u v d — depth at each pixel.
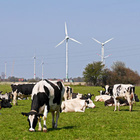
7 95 29.94
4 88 70.75
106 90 31.92
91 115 23.06
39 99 15.21
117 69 132.62
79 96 34.88
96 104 35.12
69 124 18.50
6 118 21.52
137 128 16.97
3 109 28.23
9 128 17.19
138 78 131.00
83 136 14.73
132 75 130.75
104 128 16.98
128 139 14.02
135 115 22.95
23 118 21.56
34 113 14.75
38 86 15.40
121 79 129.50
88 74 126.50
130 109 26.02
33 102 15.16
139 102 38.97
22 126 17.78
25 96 33.84
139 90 71.94
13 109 28.36
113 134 15.27
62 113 24.53
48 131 15.80
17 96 33.72
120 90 26.31
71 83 115.75
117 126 17.62
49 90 15.59
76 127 17.30
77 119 20.72
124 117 21.66
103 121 19.69
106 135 15.02
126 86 26.08
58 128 16.86
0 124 18.50
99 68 125.06
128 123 18.75
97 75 124.94
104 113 24.44
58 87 16.48
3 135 15.02
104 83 129.00
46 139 13.95
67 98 33.84
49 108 15.81
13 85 33.62
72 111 25.64
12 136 14.77
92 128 17.00
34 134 14.92
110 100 32.25
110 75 129.12
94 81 127.62
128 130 16.36
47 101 15.49
